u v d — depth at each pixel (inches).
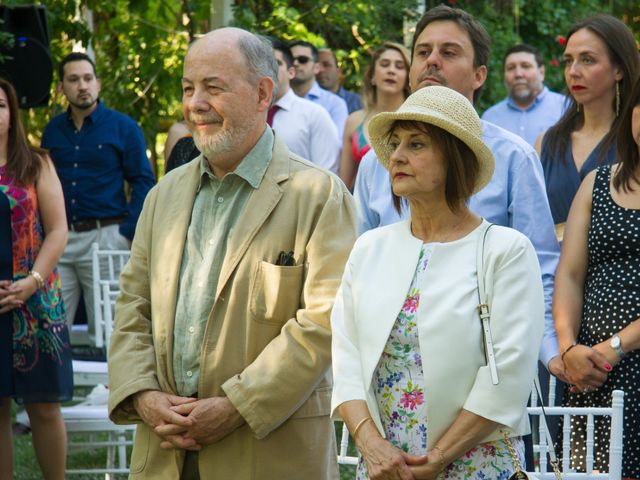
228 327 190.4
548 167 259.9
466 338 158.9
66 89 412.8
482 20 668.1
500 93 653.3
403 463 156.6
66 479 328.2
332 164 389.4
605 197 217.6
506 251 161.5
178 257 195.9
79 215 408.5
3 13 363.6
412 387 161.3
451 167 164.4
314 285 189.2
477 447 158.9
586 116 257.1
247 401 186.2
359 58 593.0
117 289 335.9
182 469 193.6
